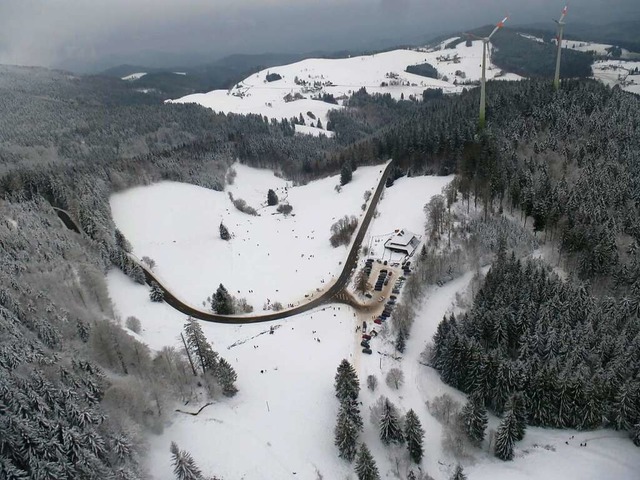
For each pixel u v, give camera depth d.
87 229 179.62
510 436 96.81
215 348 134.88
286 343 135.38
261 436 102.12
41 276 138.62
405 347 129.50
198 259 187.62
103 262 166.25
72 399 87.19
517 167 186.75
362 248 182.00
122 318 145.38
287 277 172.75
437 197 185.25
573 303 119.31
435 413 109.00
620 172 171.50
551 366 103.31
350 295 156.00
